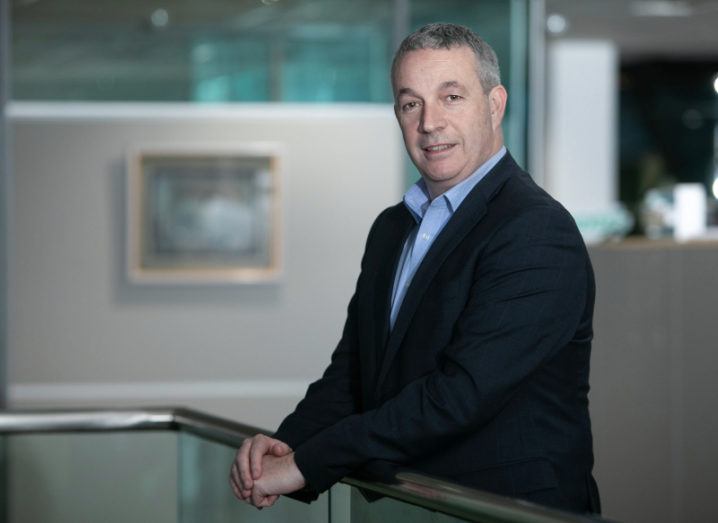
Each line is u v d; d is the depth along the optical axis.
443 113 2.19
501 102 2.30
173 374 7.16
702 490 3.94
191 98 7.18
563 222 2.08
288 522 2.59
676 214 14.30
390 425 2.05
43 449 3.49
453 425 2.01
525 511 1.84
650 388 3.96
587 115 13.75
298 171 7.21
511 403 2.10
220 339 7.18
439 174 2.21
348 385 2.47
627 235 14.07
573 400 2.14
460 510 1.94
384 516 2.17
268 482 2.16
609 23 12.09
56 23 7.10
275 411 7.21
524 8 7.66
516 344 2.01
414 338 2.15
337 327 7.24
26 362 7.10
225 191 7.14
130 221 7.07
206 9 7.20
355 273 7.25
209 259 7.14
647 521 3.97
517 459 2.09
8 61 7.08
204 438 3.12
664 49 14.73
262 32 7.22
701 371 3.94
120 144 7.12
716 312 3.95
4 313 7.08
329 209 7.23
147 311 7.14
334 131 7.22
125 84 7.14
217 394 7.18
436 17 7.52
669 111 17.38
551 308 2.03
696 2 10.88
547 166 13.84
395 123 7.24
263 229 7.16
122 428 3.43
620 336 3.98
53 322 7.11
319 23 7.27
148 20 7.16
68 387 7.10
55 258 7.10
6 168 7.06
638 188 17.59
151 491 3.44
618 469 3.98
